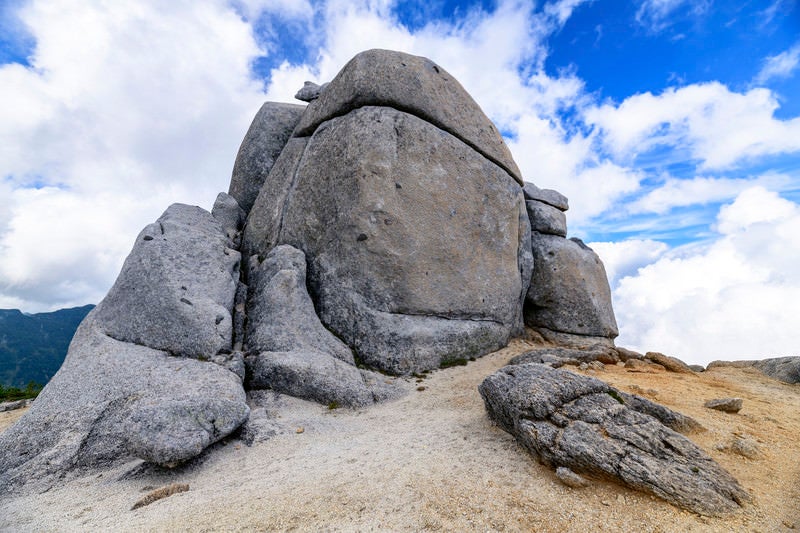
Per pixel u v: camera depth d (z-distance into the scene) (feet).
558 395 30.50
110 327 51.16
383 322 55.52
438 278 58.85
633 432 26.86
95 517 26.23
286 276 55.93
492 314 63.93
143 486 30.86
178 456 31.63
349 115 61.52
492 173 66.54
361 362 55.11
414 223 57.57
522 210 73.67
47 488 32.73
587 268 76.64
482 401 42.52
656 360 55.42
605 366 51.49
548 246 76.18
